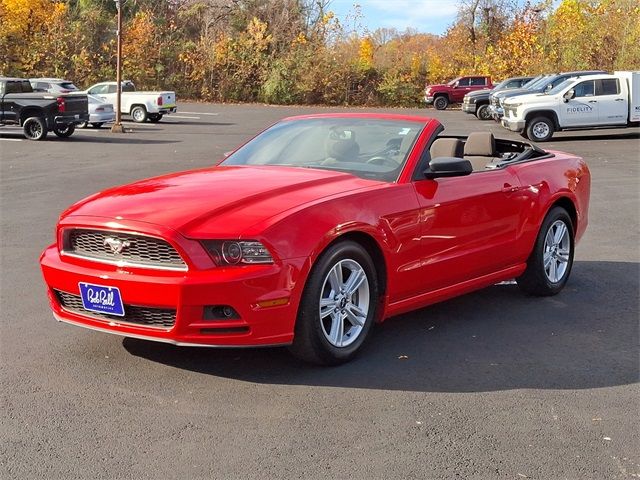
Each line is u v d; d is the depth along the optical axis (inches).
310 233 165.9
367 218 179.5
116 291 163.9
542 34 1903.3
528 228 234.4
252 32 1966.0
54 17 1907.0
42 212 418.6
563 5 1818.4
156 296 159.0
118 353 186.7
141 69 1929.1
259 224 161.5
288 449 135.3
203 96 1958.7
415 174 198.7
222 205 168.7
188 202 171.3
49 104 901.2
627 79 924.6
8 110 911.0
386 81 1934.1
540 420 150.2
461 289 215.0
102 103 1106.7
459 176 203.8
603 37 1684.3
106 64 1924.2
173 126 1182.3
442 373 176.2
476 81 1717.5
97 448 135.1
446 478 125.5
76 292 171.9
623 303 243.4
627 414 153.9
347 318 180.7
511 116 935.0
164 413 150.9
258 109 1678.2
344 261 176.1
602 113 924.0
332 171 201.0
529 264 243.3
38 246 328.2
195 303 157.1
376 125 219.3
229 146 854.5
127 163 677.3
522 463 131.5
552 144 887.1
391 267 187.6
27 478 124.0
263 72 1929.1
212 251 159.3
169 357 184.1
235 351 188.5
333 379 170.9
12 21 1868.8
